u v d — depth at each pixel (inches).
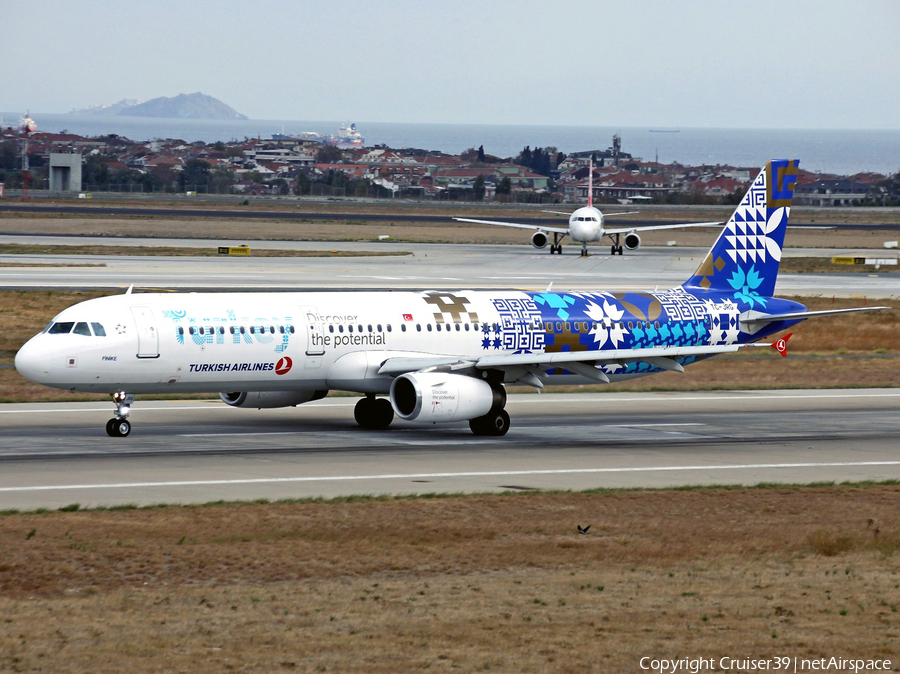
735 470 5733.3
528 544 3976.4
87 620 2923.2
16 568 3472.0
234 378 6373.0
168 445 6023.6
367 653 2655.0
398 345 6786.4
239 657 2615.7
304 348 6501.0
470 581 3427.7
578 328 7352.4
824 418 7642.7
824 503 4921.3
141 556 3651.6
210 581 3398.1
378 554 3769.7
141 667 2536.9
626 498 4909.0
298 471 5374.0
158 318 6171.3
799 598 3248.0
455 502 4702.3
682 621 2974.9
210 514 4340.6
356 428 6879.9
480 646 2721.5
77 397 7849.4
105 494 4722.0
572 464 5777.6
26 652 2637.8
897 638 2854.3
